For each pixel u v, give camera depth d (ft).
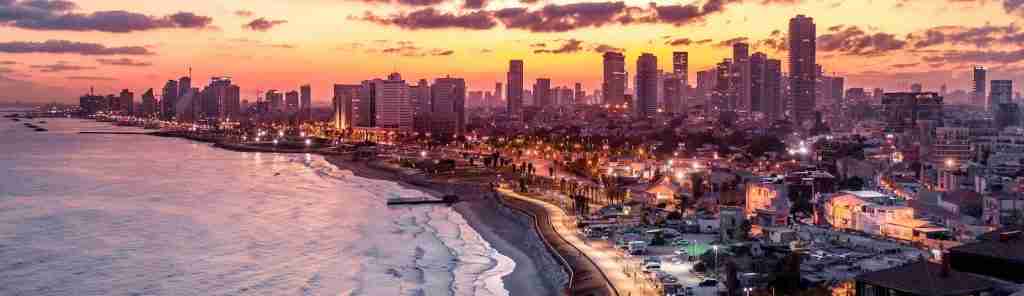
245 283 606.55
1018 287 339.77
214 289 588.50
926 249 600.39
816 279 496.23
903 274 344.69
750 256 564.30
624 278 555.28
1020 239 385.09
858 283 352.69
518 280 603.26
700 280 526.16
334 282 606.14
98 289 587.27
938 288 328.29
